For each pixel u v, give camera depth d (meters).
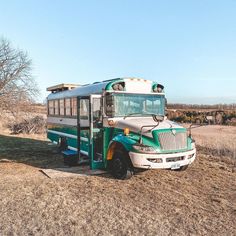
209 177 9.34
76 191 7.74
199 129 28.52
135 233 5.30
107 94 9.24
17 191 7.70
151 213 6.28
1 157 13.03
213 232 5.43
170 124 8.91
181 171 9.97
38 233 5.26
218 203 6.99
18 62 24.91
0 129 25.70
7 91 23.94
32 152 14.41
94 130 9.65
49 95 14.74
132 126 8.68
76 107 11.24
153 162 8.16
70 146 12.00
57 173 9.72
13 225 5.59
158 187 8.17
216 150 14.42
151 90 9.95
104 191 7.75
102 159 9.62
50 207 6.55
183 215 6.21
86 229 5.45
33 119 24.61
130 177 8.90
